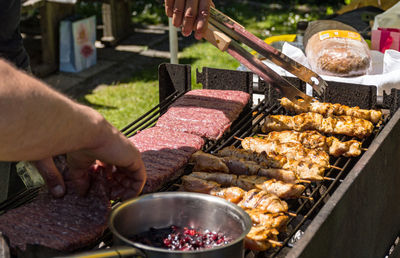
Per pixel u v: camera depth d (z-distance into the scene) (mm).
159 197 1620
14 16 2381
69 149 1353
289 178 2129
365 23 4477
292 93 2357
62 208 1760
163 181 2070
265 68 2332
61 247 1565
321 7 10188
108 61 7246
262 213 1837
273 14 9789
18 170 1990
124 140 1518
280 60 2297
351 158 2406
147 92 6180
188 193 1636
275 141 2434
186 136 2412
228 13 9773
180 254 1323
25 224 1663
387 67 3133
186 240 1557
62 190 1743
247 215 1529
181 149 2273
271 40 4195
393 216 2588
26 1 6035
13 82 1172
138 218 1610
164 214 1646
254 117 2820
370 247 2238
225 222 1607
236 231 1562
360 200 1957
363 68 3146
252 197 1939
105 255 1264
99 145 1441
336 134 2658
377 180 2162
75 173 1718
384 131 2232
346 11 5117
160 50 7770
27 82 1208
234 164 2227
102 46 7828
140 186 1689
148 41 8125
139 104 5805
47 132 1244
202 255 1334
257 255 1759
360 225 2023
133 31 8461
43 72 6535
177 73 2988
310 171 2191
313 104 2746
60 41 6633
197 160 2246
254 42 2287
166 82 3033
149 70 6941
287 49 3361
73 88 6273
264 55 2309
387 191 2373
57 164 1768
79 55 6746
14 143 1193
